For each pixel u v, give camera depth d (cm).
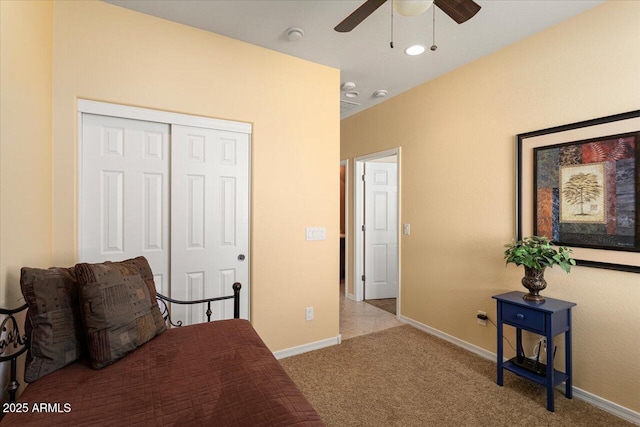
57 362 126
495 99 267
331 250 302
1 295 130
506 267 261
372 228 468
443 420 191
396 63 291
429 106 329
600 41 204
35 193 167
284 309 276
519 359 233
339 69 303
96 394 111
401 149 365
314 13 219
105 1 206
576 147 215
